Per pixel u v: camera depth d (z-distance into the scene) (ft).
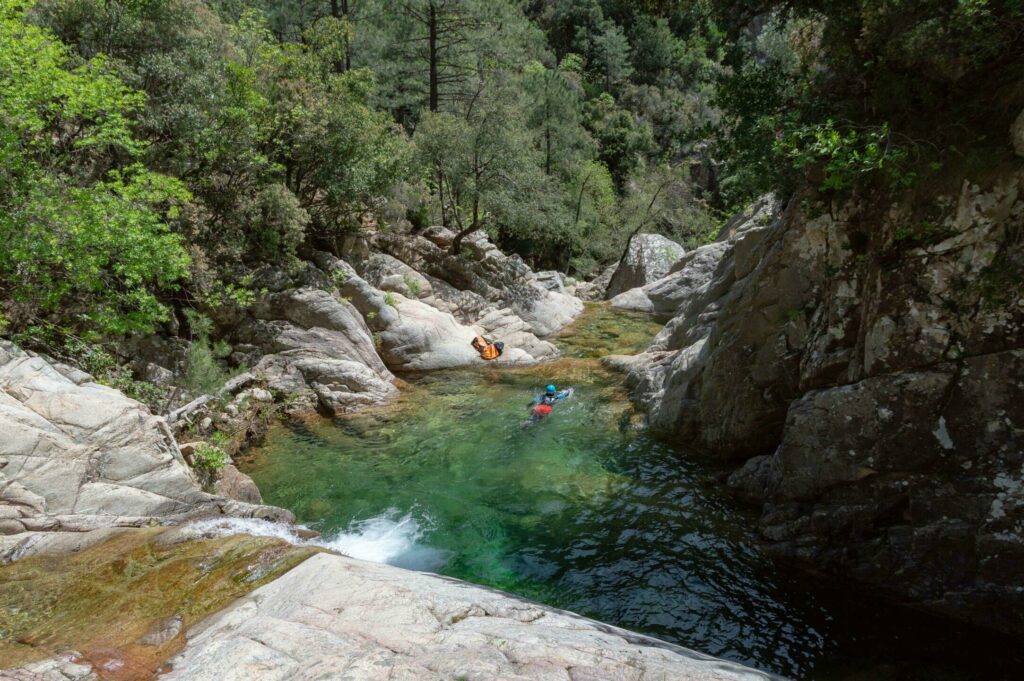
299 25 108.58
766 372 30.55
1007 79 20.03
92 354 30.37
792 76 29.58
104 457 22.47
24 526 19.53
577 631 14.17
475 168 78.79
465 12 104.42
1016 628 19.39
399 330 56.08
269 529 23.11
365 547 26.68
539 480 32.86
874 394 22.49
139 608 15.55
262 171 53.36
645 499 30.04
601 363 56.65
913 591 21.40
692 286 83.46
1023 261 19.38
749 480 29.43
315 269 55.83
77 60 38.55
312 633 13.07
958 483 20.63
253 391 42.80
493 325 69.10
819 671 18.78
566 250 125.18
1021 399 19.31
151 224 28.86
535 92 122.93
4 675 12.59
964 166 20.81
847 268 26.00
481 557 25.73
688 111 186.29
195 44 45.37
